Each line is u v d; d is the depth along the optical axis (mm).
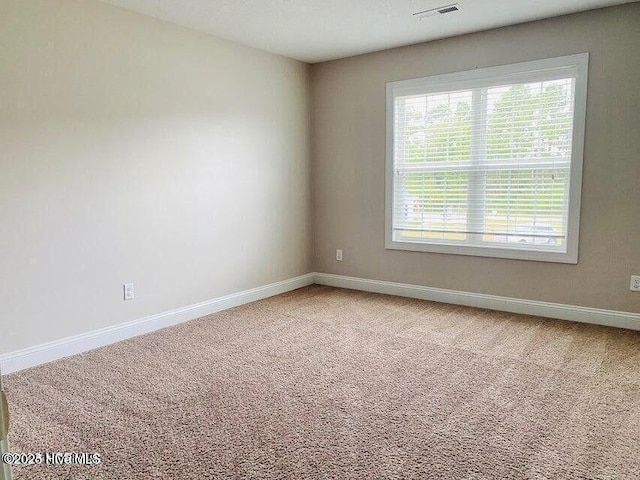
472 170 4141
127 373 2818
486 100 4012
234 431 2150
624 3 3344
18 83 2793
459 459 1935
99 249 3277
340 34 3977
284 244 4863
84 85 3113
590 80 3521
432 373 2789
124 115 3357
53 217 3014
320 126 5020
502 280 4082
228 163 4172
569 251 3723
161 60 3568
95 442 2068
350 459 1933
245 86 4277
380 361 2977
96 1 3141
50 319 3043
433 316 3945
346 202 4926
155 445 2039
